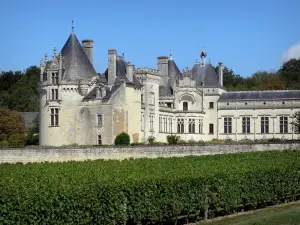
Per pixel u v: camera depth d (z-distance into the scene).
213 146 91.56
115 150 86.00
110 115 99.00
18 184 33.00
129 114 104.06
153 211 37.59
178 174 42.19
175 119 124.94
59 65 102.69
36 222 29.55
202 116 126.00
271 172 49.44
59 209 30.48
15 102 176.50
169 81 128.38
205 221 41.94
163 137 119.38
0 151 81.94
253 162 57.47
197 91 126.44
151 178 38.53
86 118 100.88
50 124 102.94
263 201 48.69
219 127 125.81
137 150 87.19
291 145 93.50
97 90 100.62
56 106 102.44
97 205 32.88
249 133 124.06
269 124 122.94
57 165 62.62
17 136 111.75
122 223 35.59
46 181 35.69
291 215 41.06
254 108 123.88
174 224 41.88
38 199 29.86
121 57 111.38
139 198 36.47
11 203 28.80
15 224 28.83
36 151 83.06
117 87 100.94
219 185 43.69
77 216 31.52
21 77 196.88
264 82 185.25
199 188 41.56
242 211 47.66
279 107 122.31
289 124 121.56
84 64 104.50
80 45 106.50
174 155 88.81
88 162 69.31
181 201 39.84
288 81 191.25
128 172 44.88
